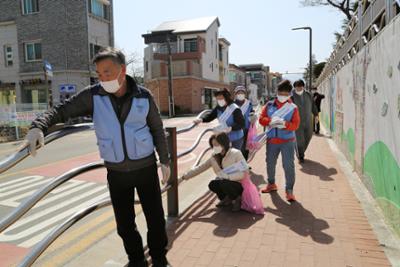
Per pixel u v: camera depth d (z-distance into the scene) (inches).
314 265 128.6
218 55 2004.2
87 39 1072.8
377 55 186.7
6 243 169.5
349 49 311.4
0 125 682.2
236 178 181.9
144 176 108.7
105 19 1169.4
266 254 138.1
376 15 198.5
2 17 1114.1
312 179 256.2
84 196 245.6
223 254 138.7
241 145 243.9
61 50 1070.4
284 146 206.8
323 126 660.1
